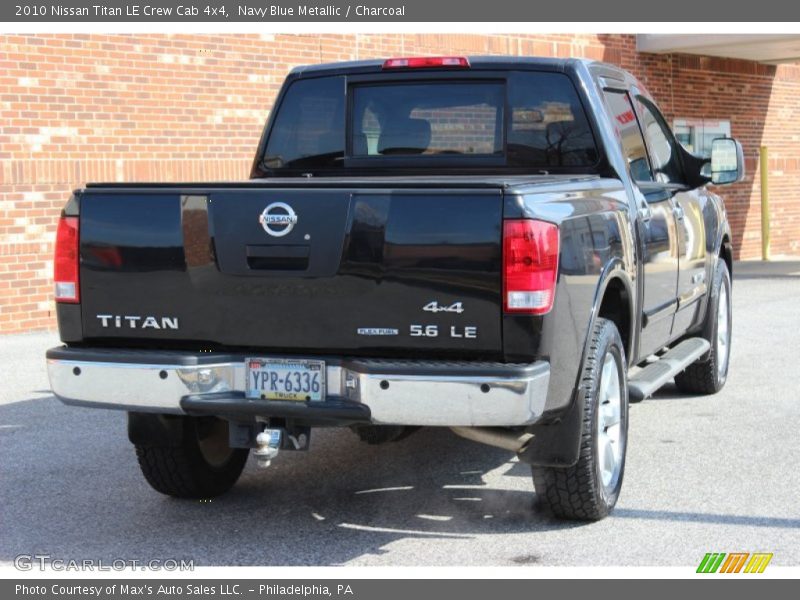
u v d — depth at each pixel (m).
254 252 4.97
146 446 5.78
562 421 5.17
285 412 4.91
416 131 6.52
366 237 4.84
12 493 6.23
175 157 13.03
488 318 4.74
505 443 5.11
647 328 6.54
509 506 5.91
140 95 12.68
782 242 22.94
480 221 4.74
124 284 5.14
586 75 6.27
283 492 6.24
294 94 6.75
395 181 4.93
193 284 5.05
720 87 20.78
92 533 5.53
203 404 4.98
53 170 12.06
